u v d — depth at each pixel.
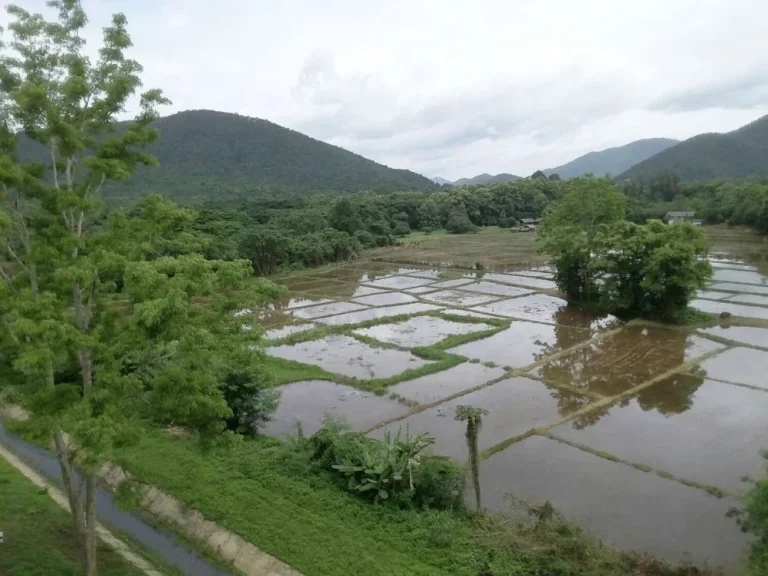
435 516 13.74
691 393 23.33
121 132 11.14
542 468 17.34
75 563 12.05
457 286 49.94
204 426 11.34
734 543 13.40
